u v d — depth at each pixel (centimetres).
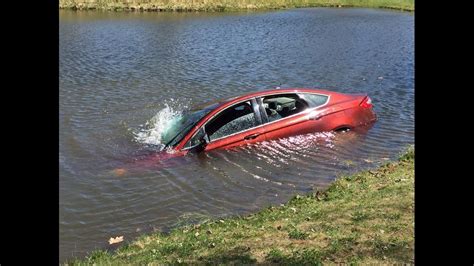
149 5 5250
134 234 694
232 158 980
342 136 1099
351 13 5650
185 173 912
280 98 1081
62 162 955
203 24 4200
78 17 4369
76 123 1238
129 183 866
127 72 2083
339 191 801
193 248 591
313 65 2389
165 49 2822
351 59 2598
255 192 841
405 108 1464
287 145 1042
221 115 1033
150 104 1495
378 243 535
